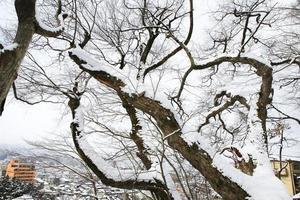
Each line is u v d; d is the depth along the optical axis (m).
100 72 6.81
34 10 5.08
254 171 5.84
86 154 6.40
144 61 8.82
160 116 6.07
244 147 6.48
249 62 7.59
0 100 4.34
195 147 5.73
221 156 6.04
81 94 7.80
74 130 6.78
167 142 5.94
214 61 8.02
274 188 5.25
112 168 6.34
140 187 6.11
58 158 7.04
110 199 6.94
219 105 8.45
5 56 4.45
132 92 6.41
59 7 6.70
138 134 6.47
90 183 7.20
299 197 16.17
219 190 5.50
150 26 8.40
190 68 8.27
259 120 7.21
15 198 7.90
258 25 7.93
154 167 6.30
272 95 8.17
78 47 7.59
